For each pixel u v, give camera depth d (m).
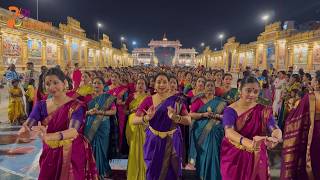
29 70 11.11
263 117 3.16
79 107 3.04
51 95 3.31
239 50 42.62
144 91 5.88
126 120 6.34
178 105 3.81
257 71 11.93
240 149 3.19
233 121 3.21
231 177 3.20
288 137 3.16
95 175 3.32
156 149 3.80
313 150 3.09
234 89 6.26
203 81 5.61
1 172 5.34
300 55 24.67
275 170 5.44
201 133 4.88
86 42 35.41
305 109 3.09
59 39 26.69
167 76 3.86
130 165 4.48
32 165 5.72
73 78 12.45
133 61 76.31
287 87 8.98
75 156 3.08
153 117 3.82
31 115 3.05
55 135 2.84
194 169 5.43
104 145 5.05
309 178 3.09
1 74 17.22
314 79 3.28
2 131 8.71
